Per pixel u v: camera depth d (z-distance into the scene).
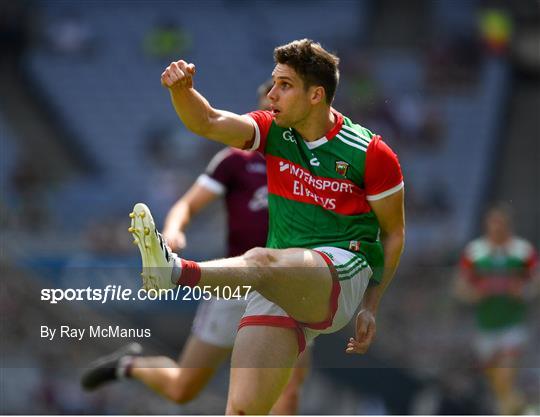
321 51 11.21
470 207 53.66
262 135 11.50
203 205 15.95
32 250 36.78
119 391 24.03
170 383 16.58
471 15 64.69
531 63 65.25
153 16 66.12
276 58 11.29
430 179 54.38
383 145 11.41
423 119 55.78
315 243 11.56
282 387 11.25
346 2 67.56
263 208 15.77
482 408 22.44
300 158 11.47
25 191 50.91
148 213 10.05
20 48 63.16
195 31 65.69
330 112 11.52
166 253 10.23
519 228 51.50
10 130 57.88
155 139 58.06
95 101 61.41
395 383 22.56
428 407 22.44
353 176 11.39
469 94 59.84
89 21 65.31
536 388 22.30
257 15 67.62
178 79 10.54
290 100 11.16
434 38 63.66
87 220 47.22
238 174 15.85
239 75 63.84
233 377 11.18
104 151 57.84
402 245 11.80
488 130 58.16
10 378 22.50
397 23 65.00
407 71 60.34
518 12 66.12
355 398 22.86
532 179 57.03
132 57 64.00
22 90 61.19
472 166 55.75
